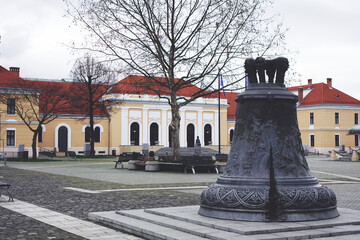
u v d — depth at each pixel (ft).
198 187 54.19
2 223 29.19
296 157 25.04
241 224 22.27
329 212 24.04
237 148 25.72
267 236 20.10
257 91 25.61
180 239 20.48
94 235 24.84
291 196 23.11
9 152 179.01
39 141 200.34
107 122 217.36
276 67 26.35
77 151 208.54
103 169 97.86
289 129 25.41
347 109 243.60
